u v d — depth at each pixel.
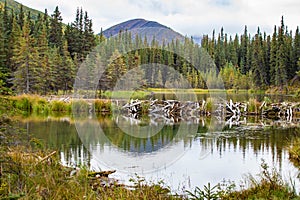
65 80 23.98
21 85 21.20
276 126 11.20
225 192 4.24
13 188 3.33
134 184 4.35
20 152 4.60
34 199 3.22
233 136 8.79
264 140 8.22
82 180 4.29
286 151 6.88
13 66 23.75
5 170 3.45
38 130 8.87
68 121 11.01
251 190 4.20
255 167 5.58
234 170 5.40
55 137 7.76
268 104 16.66
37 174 3.98
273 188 4.21
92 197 3.61
